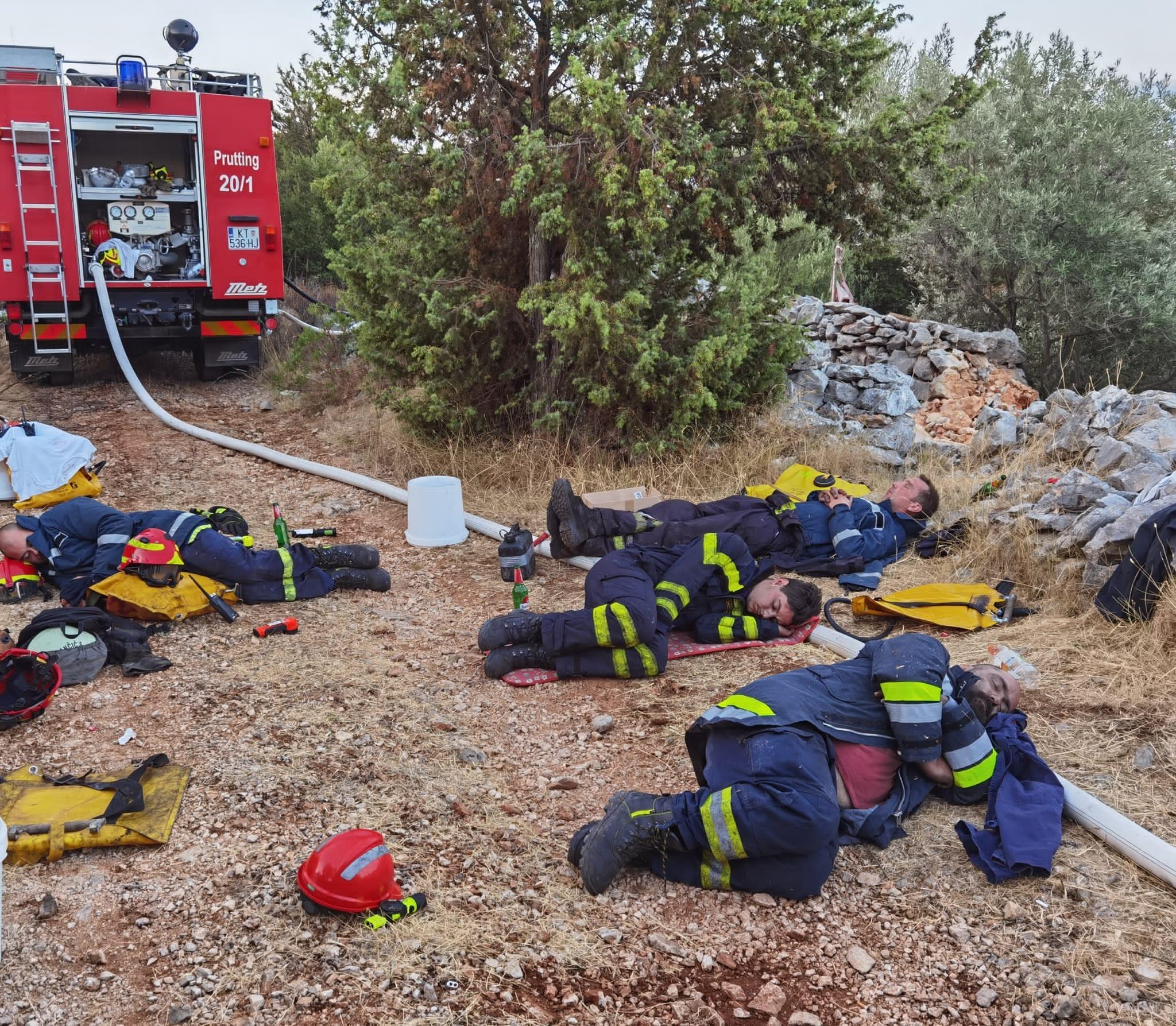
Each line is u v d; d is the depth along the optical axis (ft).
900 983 9.03
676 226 25.91
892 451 27.68
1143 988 8.84
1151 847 10.42
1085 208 34.01
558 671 15.06
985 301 37.76
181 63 34.73
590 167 24.38
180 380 40.27
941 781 11.59
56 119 32.50
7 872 10.15
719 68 25.49
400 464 27.66
